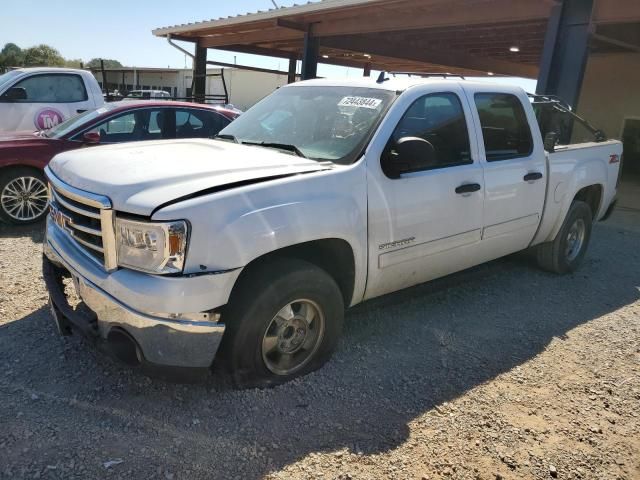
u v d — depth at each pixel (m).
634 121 15.62
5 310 4.20
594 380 3.73
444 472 2.75
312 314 3.43
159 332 2.80
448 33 13.37
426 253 4.04
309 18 12.44
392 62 20.34
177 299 2.78
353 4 10.48
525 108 4.93
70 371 3.41
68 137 7.13
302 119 4.16
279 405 3.19
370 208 3.55
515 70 20.47
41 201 7.04
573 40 8.62
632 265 6.58
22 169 6.80
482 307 4.87
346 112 3.98
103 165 3.30
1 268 5.18
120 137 7.56
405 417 3.17
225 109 8.67
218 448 2.80
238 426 2.98
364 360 3.79
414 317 4.55
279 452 2.81
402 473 2.72
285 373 3.39
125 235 2.88
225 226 2.88
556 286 5.56
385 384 3.50
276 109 4.50
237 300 3.07
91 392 3.20
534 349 4.13
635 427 3.23
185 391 3.26
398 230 3.75
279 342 3.29
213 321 2.91
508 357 3.98
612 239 8.00
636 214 10.33
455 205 4.11
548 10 8.88
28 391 3.18
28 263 5.39
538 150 4.99
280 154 3.69
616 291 5.55
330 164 3.54
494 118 4.62
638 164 15.82
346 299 3.73
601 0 8.25
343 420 3.11
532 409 3.34
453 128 4.21
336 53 18.00
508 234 4.80
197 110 8.26
